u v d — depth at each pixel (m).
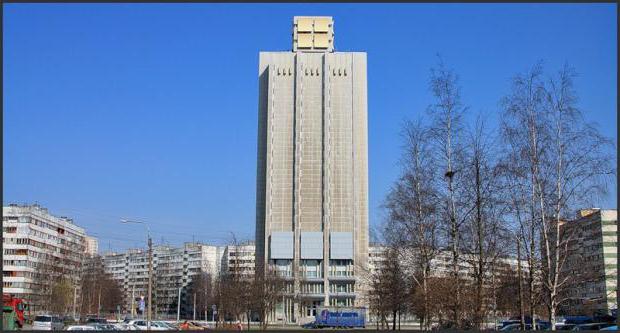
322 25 199.00
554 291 41.78
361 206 184.00
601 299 55.25
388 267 66.75
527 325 65.44
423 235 51.19
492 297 57.78
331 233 180.88
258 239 184.50
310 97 189.25
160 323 91.12
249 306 105.12
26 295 158.50
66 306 154.00
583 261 44.03
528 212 43.78
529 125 43.28
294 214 181.88
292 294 168.12
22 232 167.38
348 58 191.88
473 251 46.38
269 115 188.12
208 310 196.75
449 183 46.91
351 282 177.50
